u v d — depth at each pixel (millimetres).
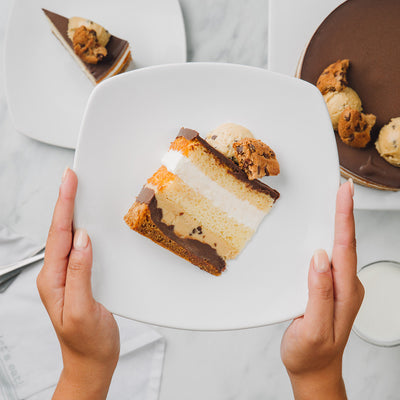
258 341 764
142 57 726
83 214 551
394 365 765
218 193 568
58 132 729
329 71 628
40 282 562
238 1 745
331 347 566
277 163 560
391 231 754
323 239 568
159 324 562
